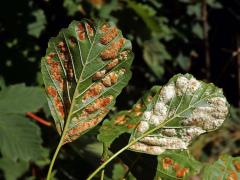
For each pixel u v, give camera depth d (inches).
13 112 24.7
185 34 65.4
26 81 33.1
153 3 50.5
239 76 77.0
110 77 12.7
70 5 39.9
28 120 24.9
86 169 29.5
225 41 78.9
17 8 33.9
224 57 79.2
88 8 41.3
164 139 12.5
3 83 32.3
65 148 29.9
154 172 13.4
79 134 12.7
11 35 33.7
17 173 32.9
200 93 12.5
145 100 13.9
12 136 24.7
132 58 12.6
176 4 63.7
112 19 43.0
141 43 47.7
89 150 22.8
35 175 31.8
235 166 13.2
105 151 12.8
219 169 13.2
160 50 55.1
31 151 24.8
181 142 12.4
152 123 12.6
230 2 77.3
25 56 33.6
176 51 66.2
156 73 55.7
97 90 12.7
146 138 12.5
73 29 12.6
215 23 78.0
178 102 12.5
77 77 12.7
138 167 13.5
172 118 12.5
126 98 47.1
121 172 21.3
